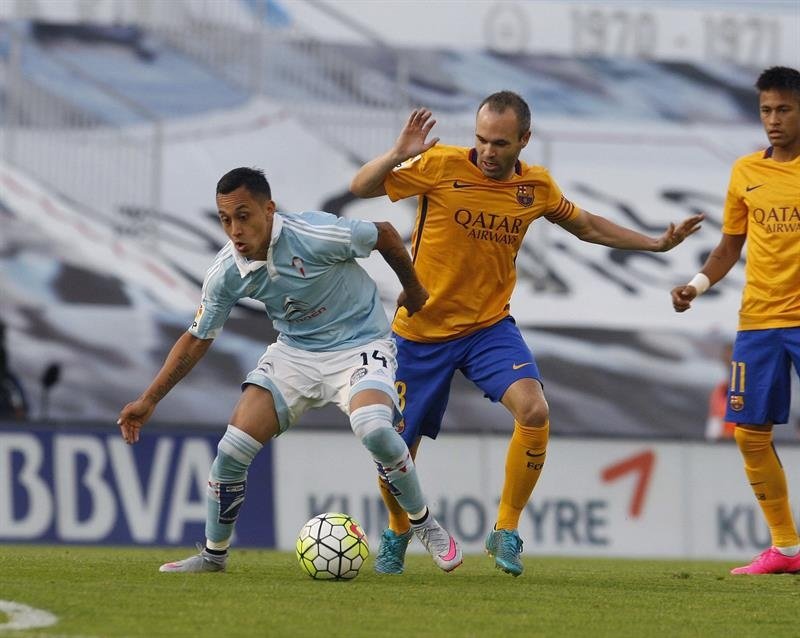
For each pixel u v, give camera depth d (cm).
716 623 1812
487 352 2338
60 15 6650
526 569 2819
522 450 2258
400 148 2220
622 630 1716
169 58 6750
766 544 4403
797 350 2631
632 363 6644
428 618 1747
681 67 7206
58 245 6309
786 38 7288
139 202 6550
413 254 2377
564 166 7075
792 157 2639
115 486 3869
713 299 6812
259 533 4000
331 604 1842
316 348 2128
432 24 7025
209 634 1566
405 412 2392
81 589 1922
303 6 6925
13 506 3803
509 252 2345
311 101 6888
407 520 2394
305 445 4088
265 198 2011
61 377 6103
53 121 6525
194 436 3934
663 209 7081
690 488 4359
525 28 7106
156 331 6266
